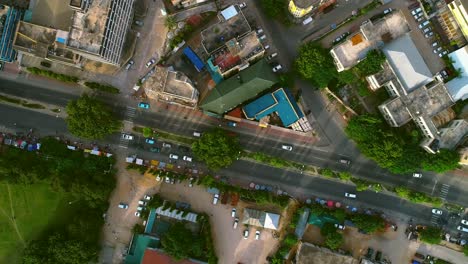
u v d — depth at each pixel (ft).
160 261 484.33
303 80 492.54
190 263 490.08
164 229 505.66
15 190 512.22
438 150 465.88
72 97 505.66
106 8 423.64
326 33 490.90
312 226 503.61
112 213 510.58
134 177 508.94
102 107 473.67
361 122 471.62
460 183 492.95
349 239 501.15
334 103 494.18
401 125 474.90
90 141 507.30
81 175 494.59
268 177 503.61
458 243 492.13
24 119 507.71
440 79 474.08
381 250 499.10
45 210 510.58
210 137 469.57
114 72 501.15
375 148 466.70
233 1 495.41
